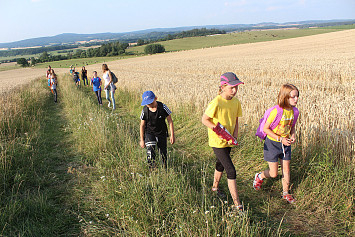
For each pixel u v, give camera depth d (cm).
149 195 305
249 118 548
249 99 644
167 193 304
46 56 12438
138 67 3400
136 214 274
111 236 258
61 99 1238
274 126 303
